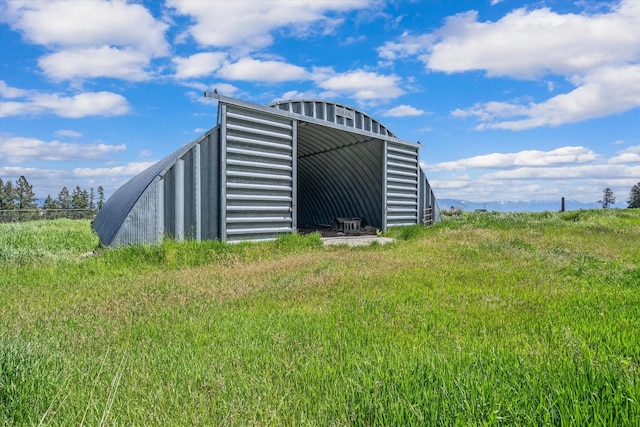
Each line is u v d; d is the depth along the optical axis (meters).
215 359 2.74
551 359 2.54
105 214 15.99
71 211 26.30
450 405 1.93
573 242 9.86
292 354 2.85
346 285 5.40
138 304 4.47
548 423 1.75
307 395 2.18
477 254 8.18
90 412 1.96
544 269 6.52
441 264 7.09
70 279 5.97
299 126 14.64
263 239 10.65
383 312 4.08
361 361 2.55
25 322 3.74
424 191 18.89
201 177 9.45
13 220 21.23
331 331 3.41
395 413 1.88
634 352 2.66
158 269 6.91
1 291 5.13
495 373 2.32
